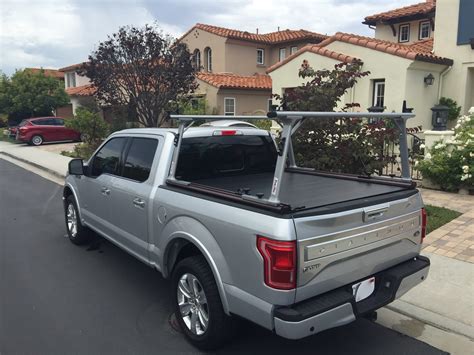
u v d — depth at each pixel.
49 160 16.39
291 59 15.67
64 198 6.39
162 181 3.98
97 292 4.57
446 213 6.98
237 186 4.20
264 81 23.59
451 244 5.65
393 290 3.28
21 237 6.57
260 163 4.95
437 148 8.73
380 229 3.20
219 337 3.34
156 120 15.30
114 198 4.70
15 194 10.23
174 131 4.22
